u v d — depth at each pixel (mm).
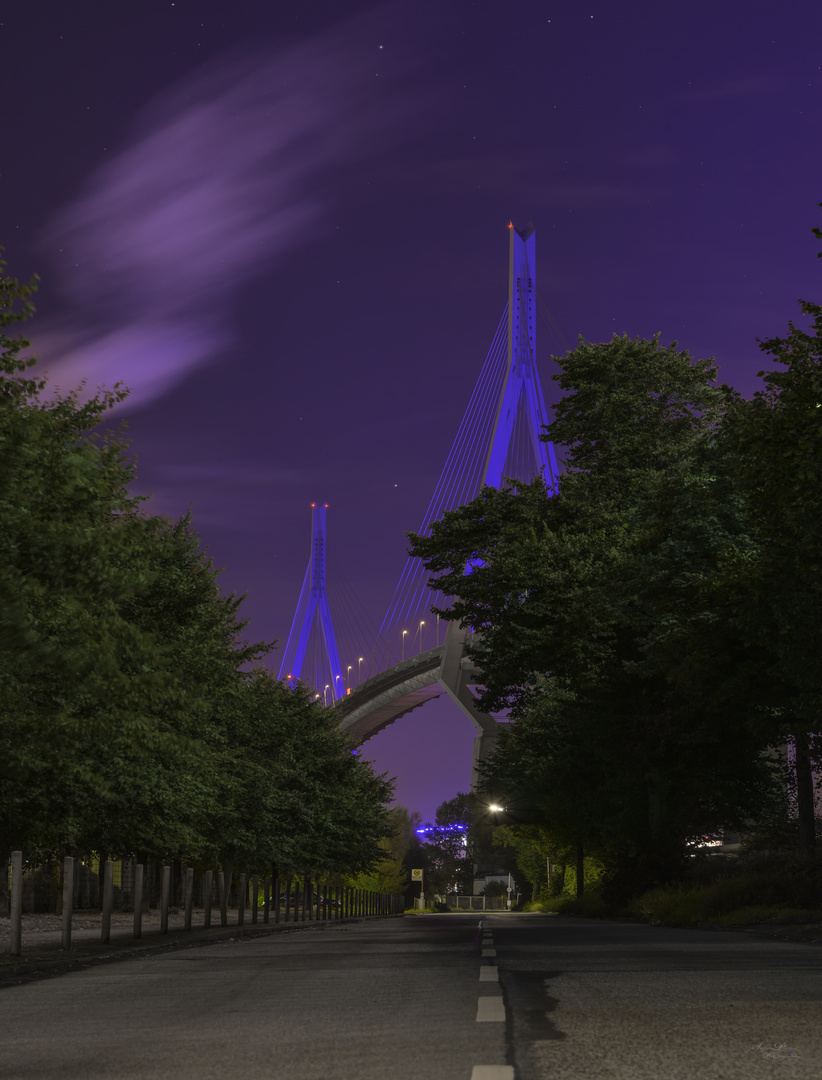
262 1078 5188
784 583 19562
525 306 119500
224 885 28484
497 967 11609
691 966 11438
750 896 26359
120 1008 8758
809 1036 6168
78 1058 6027
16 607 12508
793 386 18156
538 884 95688
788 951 14320
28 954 15711
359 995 9133
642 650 25859
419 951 15789
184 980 11500
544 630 28828
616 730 33250
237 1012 8172
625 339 38688
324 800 48219
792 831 34812
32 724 15219
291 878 44594
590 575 28750
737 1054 5562
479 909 163500
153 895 44625
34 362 14250
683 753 31422
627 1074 5008
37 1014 8484
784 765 32875
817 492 17938
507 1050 5777
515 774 52156
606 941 17578
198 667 22500
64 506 13828
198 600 22594
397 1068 5328
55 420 15133
